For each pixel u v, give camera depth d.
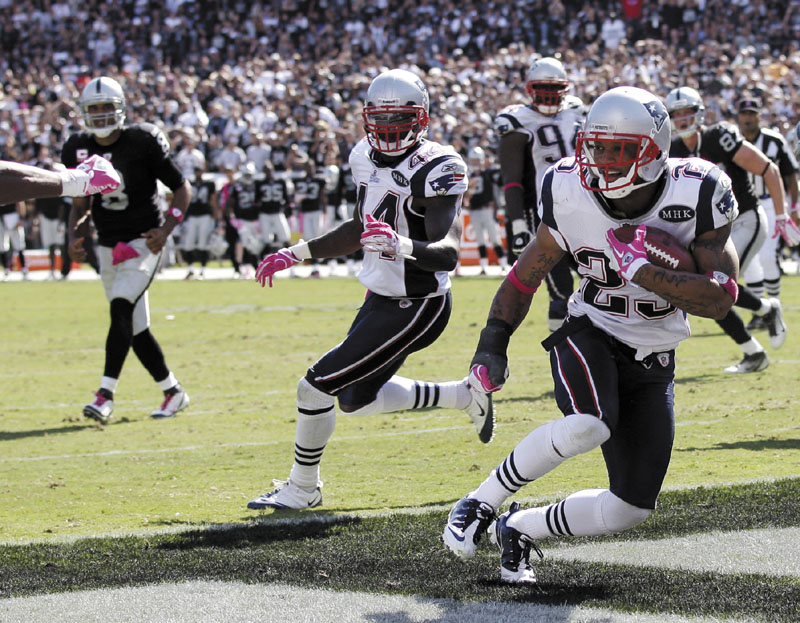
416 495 18.05
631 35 94.25
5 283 66.12
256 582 13.31
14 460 21.41
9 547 15.09
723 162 29.44
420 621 11.77
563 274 25.78
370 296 17.28
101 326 44.41
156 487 19.08
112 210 25.17
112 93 24.34
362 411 18.70
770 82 83.25
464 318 43.69
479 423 19.31
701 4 93.94
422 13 98.56
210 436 23.48
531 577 13.09
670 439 12.91
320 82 89.88
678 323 13.06
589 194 12.66
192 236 66.62
